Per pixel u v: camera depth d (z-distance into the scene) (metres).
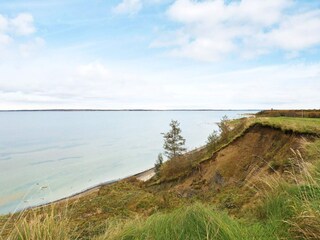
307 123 19.98
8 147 115.56
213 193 15.43
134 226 4.81
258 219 5.34
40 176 59.09
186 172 32.72
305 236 3.97
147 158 81.62
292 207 4.80
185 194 22.02
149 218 5.16
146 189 34.59
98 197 23.33
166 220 4.79
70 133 181.50
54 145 119.31
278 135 21.95
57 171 65.12
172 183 33.41
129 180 43.91
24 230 3.93
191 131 155.50
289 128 20.52
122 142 126.44
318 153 9.09
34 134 177.62
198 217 4.57
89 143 124.19
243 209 7.00
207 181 26.08
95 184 49.03
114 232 4.79
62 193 41.41
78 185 48.81
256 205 6.11
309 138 17.64
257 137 25.00
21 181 53.88
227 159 26.05
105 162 76.62
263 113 67.12
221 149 29.84
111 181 51.62
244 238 4.11
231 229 4.29
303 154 11.02
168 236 4.29
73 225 6.17
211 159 30.23
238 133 30.86
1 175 61.34
